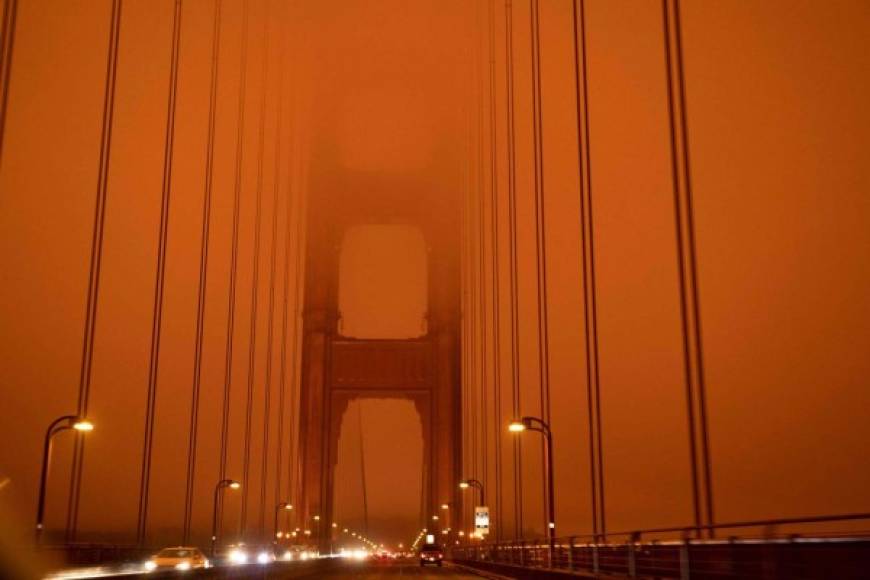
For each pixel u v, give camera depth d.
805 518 7.79
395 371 53.94
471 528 51.69
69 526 27.66
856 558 7.80
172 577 16.33
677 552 12.23
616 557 15.51
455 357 53.88
